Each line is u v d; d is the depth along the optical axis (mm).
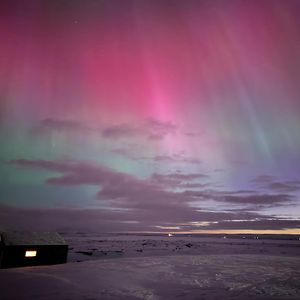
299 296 9711
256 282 12188
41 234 22281
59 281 11633
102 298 9109
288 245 76312
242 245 75938
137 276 13539
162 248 59281
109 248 56562
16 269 15766
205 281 12359
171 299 9219
